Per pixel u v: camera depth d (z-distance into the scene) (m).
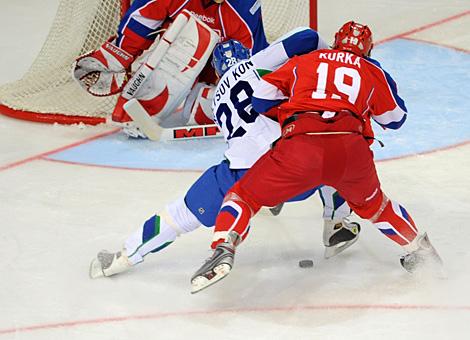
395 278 12.19
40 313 11.61
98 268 12.44
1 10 30.50
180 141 17.88
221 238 10.87
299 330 10.96
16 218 14.59
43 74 20.66
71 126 18.98
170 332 11.03
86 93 20.14
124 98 17.70
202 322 11.24
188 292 12.04
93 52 17.48
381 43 24.58
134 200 15.17
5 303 11.90
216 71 17.73
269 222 14.22
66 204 15.09
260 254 13.14
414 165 16.27
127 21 17.47
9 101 19.83
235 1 17.64
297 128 11.01
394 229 11.70
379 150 17.05
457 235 13.39
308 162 10.87
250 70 12.28
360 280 12.18
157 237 11.96
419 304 11.46
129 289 12.17
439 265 11.95
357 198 11.47
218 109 12.55
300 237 13.66
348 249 13.17
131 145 17.81
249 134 11.95
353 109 11.20
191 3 17.53
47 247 13.52
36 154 17.45
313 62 11.48
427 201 14.68
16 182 16.12
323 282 12.18
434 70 22.02
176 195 15.34
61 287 12.28
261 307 11.57
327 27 26.53
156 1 17.27
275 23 24.05
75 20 20.41
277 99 11.79
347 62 11.45
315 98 11.20
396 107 11.70
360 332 10.85
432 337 10.68
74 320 11.42
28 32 27.62
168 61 17.39
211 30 17.36
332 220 12.53
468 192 14.97
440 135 17.67
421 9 27.89
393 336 10.73
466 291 11.74
